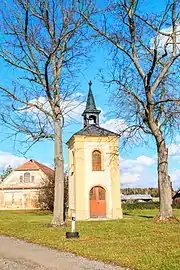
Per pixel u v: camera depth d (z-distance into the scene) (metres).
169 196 28.33
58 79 26.69
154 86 28.44
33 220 34.16
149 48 28.45
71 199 42.19
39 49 26.56
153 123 28.59
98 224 27.08
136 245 15.40
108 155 39.84
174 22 27.56
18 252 14.76
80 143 39.78
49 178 52.31
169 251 13.35
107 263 11.69
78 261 12.23
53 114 26.56
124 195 104.38
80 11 26.64
